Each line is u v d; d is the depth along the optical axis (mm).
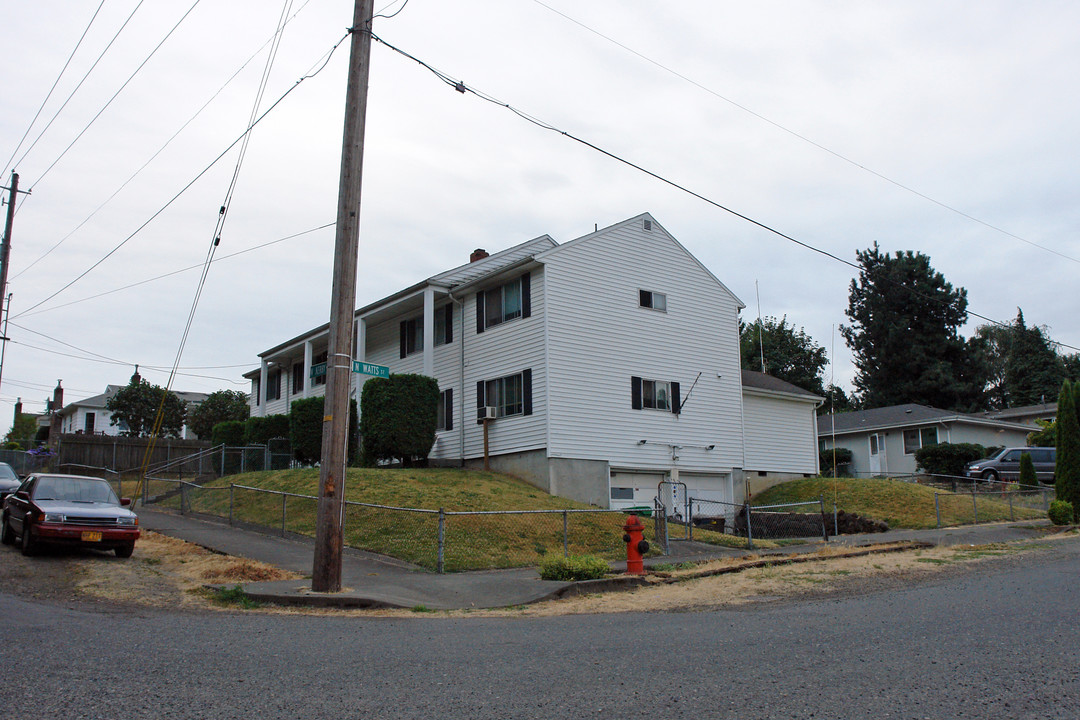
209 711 5012
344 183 12008
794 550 17234
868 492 27750
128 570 13242
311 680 5883
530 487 23344
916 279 54688
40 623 8312
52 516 14219
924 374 52969
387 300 28797
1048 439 39438
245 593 10977
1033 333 69000
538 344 24391
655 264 27500
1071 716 4871
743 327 65750
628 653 6898
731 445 28719
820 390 63312
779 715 4914
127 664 6324
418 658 6738
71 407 60156
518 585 12234
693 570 13844
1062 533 20047
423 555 14773
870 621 8438
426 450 25500
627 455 25469
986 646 6910
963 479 31250
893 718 4848
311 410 28031
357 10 12336
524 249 29922
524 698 5367
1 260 30594
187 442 37156
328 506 11328
